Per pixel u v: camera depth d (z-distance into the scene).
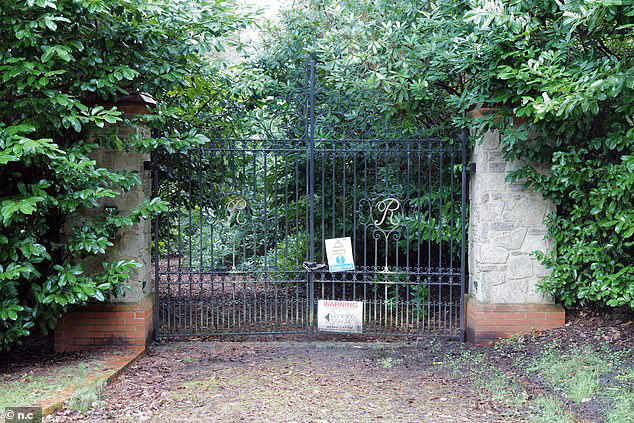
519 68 5.13
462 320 6.07
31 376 4.68
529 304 5.78
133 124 5.23
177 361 5.48
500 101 5.26
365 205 7.07
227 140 6.09
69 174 4.63
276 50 7.29
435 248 7.43
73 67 4.93
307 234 7.11
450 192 6.44
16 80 4.45
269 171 7.49
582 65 4.66
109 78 4.85
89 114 5.16
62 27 4.82
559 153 5.20
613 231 5.38
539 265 5.80
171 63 5.48
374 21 6.14
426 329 6.57
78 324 5.66
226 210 6.29
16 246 4.49
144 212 5.18
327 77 6.68
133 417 4.02
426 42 5.75
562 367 4.76
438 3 5.79
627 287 5.05
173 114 5.51
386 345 6.02
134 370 5.15
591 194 5.16
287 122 6.62
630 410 3.85
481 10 4.74
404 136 6.41
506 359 5.31
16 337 4.75
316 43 6.64
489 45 5.09
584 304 5.78
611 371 4.57
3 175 5.12
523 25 4.86
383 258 7.77
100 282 5.11
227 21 5.52
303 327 6.72
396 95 6.13
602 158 5.39
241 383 4.82
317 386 4.74
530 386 4.60
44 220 4.93
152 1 5.19
